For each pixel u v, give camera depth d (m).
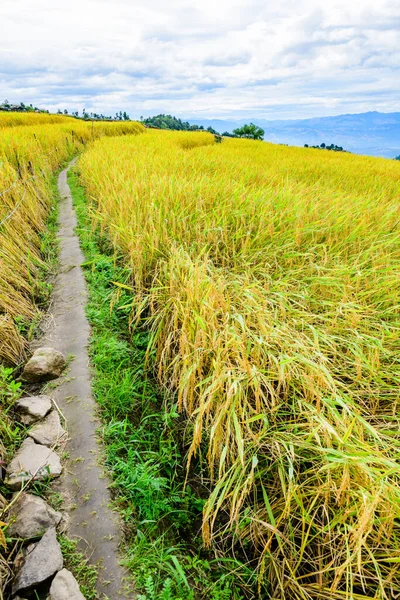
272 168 10.48
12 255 4.13
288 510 1.91
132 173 7.22
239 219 4.85
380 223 5.21
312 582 1.96
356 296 3.52
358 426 2.31
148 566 1.80
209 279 3.02
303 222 4.74
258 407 2.28
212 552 2.10
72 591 1.57
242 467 2.08
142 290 3.98
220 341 2.56
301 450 2.27
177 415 2.62
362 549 1.93
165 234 4.29
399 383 2.84
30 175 7.33
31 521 1.83
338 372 2.96
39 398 2.64
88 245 5.23
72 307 3.84
